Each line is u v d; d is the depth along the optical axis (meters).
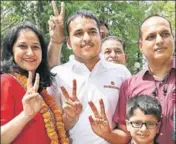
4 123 3.19
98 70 4.20
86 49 3.97
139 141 3.61
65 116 3.76
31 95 3.10
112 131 3.85
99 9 16.14
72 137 4.04
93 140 3.98
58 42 4.49
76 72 4.18
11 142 3.32
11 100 3.28
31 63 3.49
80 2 15.20
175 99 3.70
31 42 3.52
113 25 16.31
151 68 3.95
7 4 15.49
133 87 3.97
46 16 14.38
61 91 4.08
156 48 3.77
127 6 17.14
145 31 3.85
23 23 3.60
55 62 4.53
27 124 3.36
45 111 3.54
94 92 4.10
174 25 18.39
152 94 3.83
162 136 3.64
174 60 3.96
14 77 3.42
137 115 3.60
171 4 19.34
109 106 4.09
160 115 3.61
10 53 3.53
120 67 4.39
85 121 4.01
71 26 4.05
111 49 5.80
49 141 3.50
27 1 15.59
